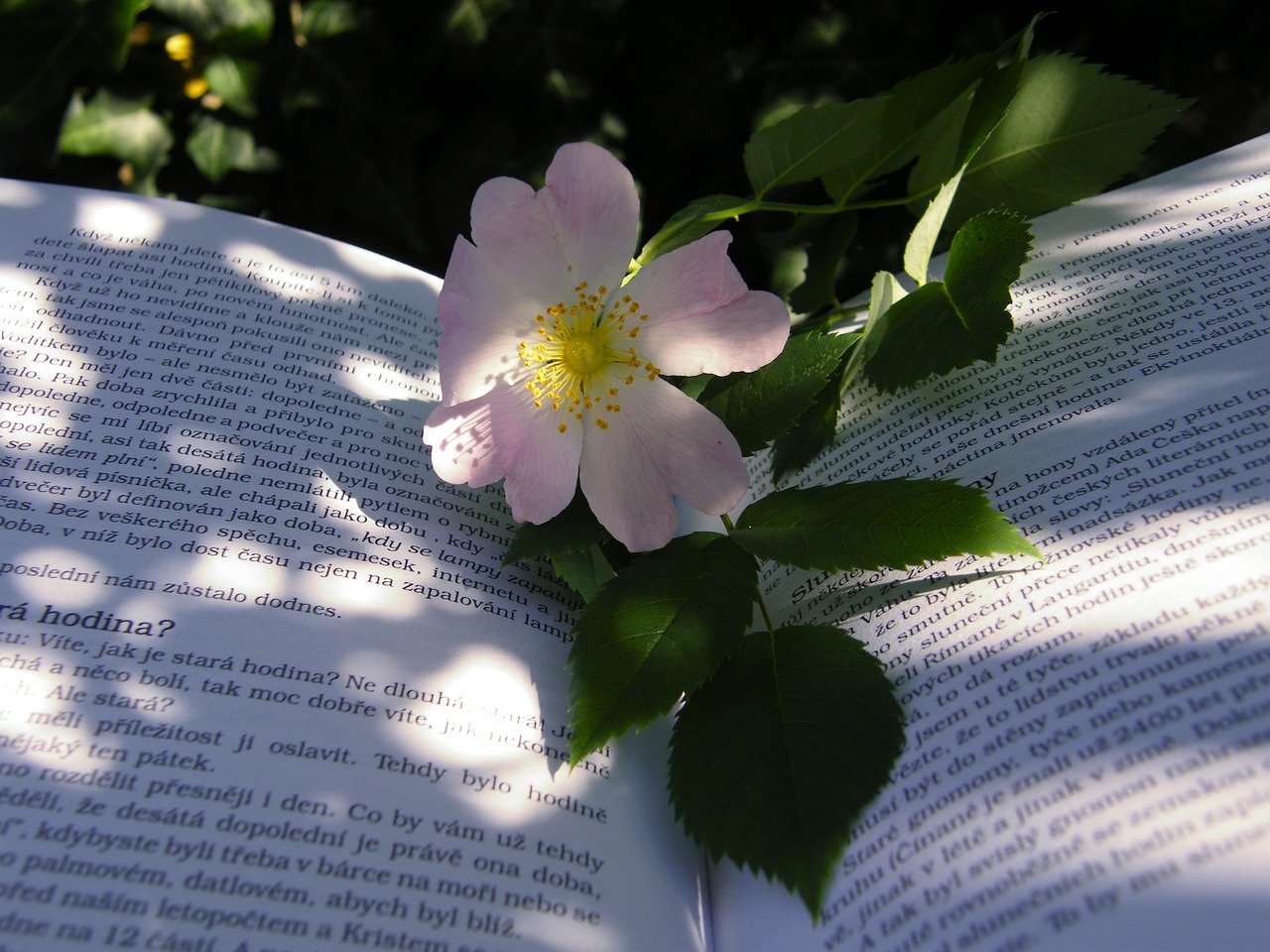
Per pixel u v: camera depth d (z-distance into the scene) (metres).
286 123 0.22
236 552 0.14
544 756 0.13
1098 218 0.18
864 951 0.11
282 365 0.17
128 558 0.13
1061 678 0.12
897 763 0.12
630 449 0.15
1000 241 0.15
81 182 0.22
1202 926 0.10
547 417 0.15
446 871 0.11
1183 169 0.19
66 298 0.17
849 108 0.16
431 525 0.15
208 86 0.22
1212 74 0.23
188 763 0.12
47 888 0.10
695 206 0.17
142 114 0.22
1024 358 0.16
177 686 0.12
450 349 0.14
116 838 0.11
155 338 0.16
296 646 0.13
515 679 0.13
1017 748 0.11
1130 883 0.10
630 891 0.12
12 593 0.13
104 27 0.20
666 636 0.13
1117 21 0.22
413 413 0.17
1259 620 0.11
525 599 0.15
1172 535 0.13
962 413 0.16
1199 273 0.16
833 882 0.11
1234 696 0.11
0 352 0.16
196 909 0.11
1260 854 0.10
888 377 0.16
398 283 0.19
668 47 0.22
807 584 0.15
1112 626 0.12
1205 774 0.10
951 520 0.13
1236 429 0.14
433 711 0.13
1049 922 0.10
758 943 0.12
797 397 0.15
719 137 0.22
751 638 0.13
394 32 0.22
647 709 0.12
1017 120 0.18
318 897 0.11
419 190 0.22
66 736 0.12
